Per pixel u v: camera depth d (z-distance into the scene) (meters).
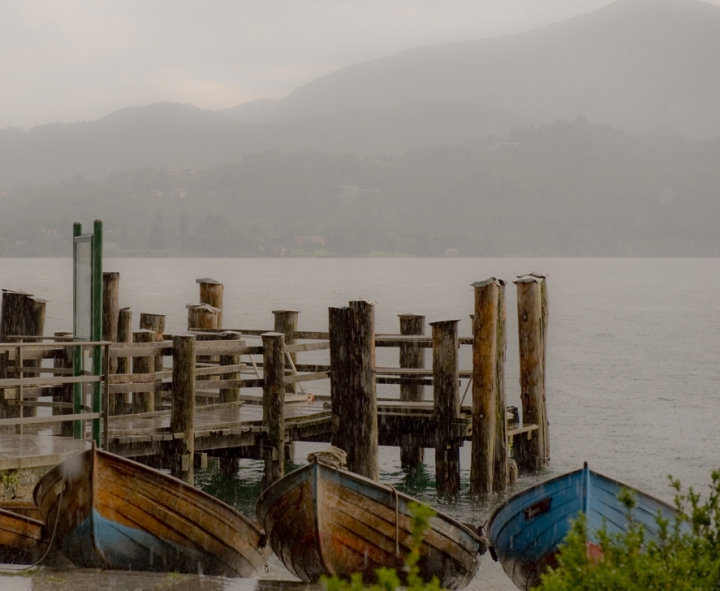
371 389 17.20
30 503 13.12
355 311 17.17
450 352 18.41
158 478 11.88
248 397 20.48
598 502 11.67
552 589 6.91
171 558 12.28
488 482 18.05
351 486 11.91
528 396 20.62
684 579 6.91
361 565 12.19
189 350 15.39
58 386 17.53
